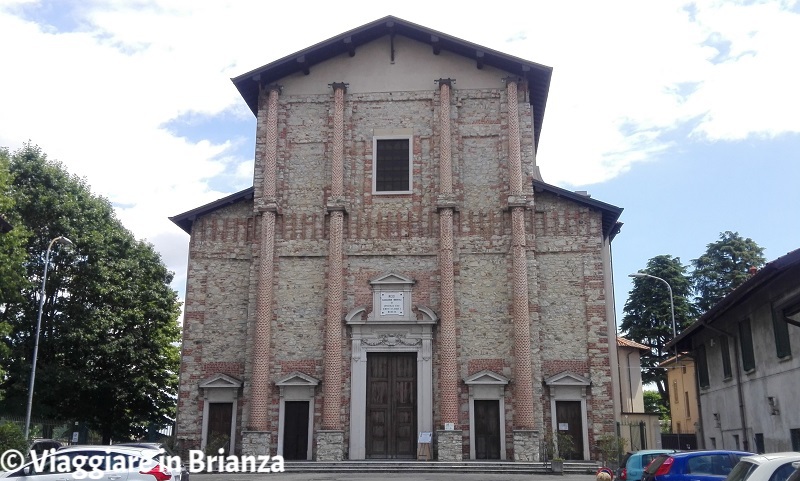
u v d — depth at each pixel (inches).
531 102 1518.2
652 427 1466.5
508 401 1258.6
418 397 1273.4
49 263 1622.8
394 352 1306.6
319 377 1295.5
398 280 1323.8
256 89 1482.5
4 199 1147.9
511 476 1097.4
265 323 1305.4
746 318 1009.5
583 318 1298.0
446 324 1278.3
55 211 1636.3
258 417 1261.1
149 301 1784.0
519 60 1390.3
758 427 973.8
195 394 1322.6
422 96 1423.5
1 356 1244.5
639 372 2018.9
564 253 1332.4
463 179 1378.0
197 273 1380.4
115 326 1673.2
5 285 1112.2
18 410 1568.7
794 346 836.0
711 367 1222.9
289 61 1423.5
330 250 1333.7
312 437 1268.5
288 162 1413.6
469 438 1248.2
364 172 1395.2
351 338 1310.3
